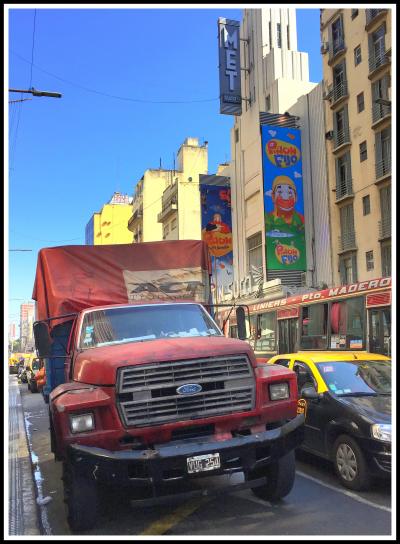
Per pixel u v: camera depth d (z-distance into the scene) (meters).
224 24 40.19
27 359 40.53
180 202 54.16
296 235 33.69
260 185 36.22
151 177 64.25
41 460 9.36
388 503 5.88
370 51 29.06
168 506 6.02
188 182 54.78
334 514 5.55
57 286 7.76
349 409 6.67
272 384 5.54
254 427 5.34
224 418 5.14
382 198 28.08
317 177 33.41
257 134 37.19
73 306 7.66
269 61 37.31
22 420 15.03
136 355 5.19
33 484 7.48
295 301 17.42
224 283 40.34
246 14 40.84
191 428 5.11
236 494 6.36
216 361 5.28
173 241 8.61
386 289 12.65
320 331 15.59
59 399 5.17
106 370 5.10
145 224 63.81
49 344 6.56
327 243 32.00
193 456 4.84
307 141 34.56
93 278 8.00
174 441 5.00
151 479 4.75
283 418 5.51
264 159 34.00
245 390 5.32
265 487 6.04
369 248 28.67
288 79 36.19
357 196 29.83
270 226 33.34
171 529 5.30
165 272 8.43
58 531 5.47
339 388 7.38
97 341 6.26
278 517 5.51
